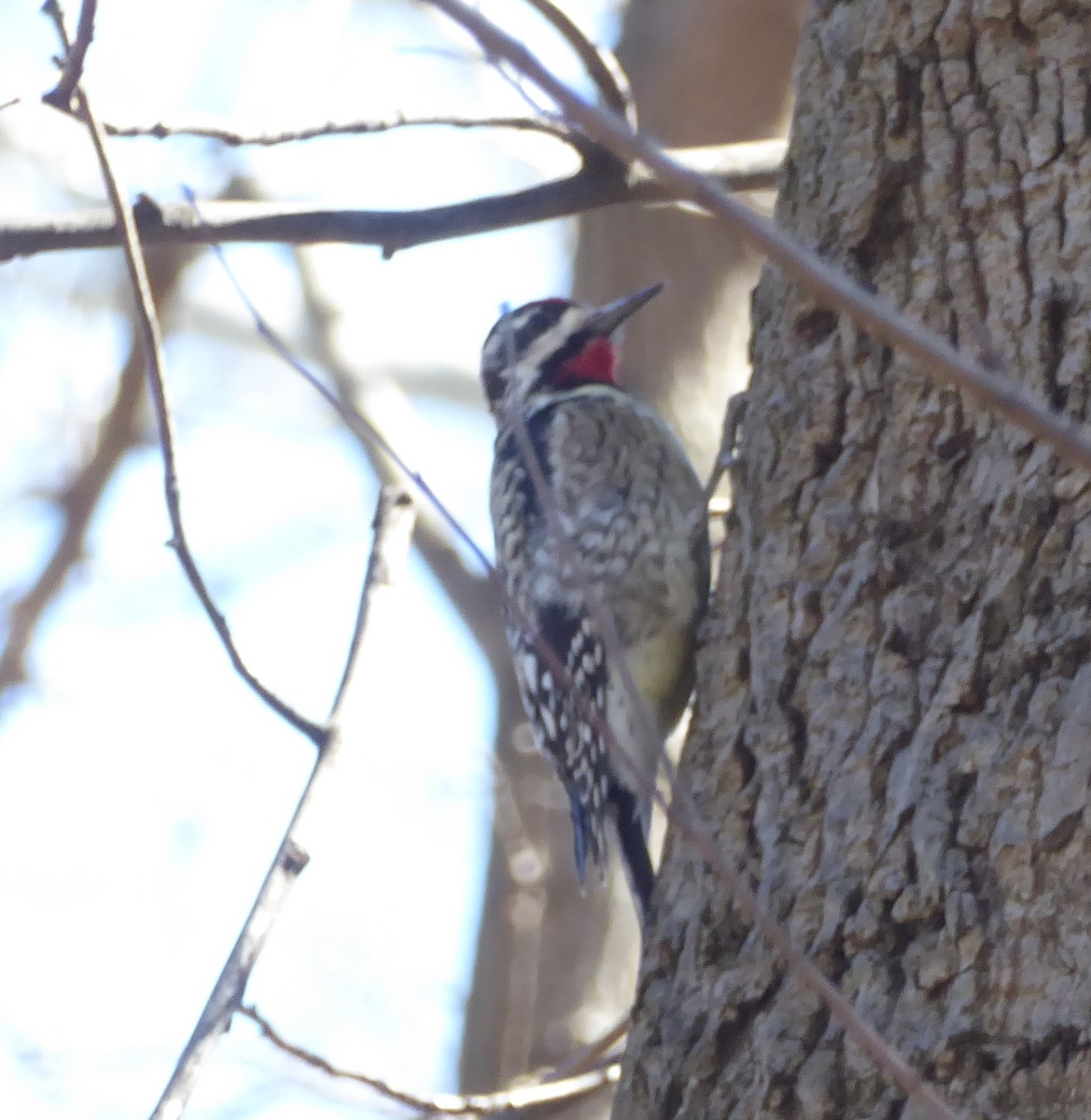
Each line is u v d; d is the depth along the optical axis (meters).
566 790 10.15
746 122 13.32
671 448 9.91
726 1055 6.57
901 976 6.19
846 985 6.28
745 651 7.35
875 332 3.85
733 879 4.86
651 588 9.65
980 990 6.00
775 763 6.87
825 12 7.69
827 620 6.92
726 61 13.35
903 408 6.92
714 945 6.80
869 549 6.86
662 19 13.73
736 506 7.66
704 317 13.05
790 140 7.74
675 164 3.61
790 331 7.45
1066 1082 5.80
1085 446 3.41
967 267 6.91
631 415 10.02
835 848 6.51
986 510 6.59
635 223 13.29
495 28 3.61
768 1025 6.39
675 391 12.88
